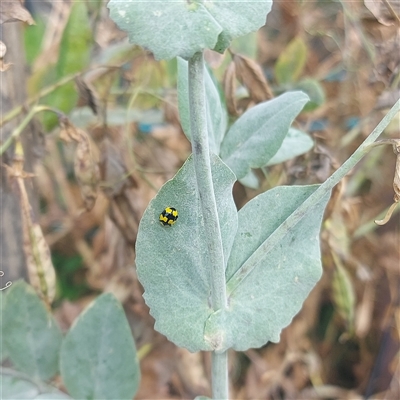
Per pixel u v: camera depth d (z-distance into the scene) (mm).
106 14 192
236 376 247
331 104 216
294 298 112
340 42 204
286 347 243
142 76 208
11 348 139
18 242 170
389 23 139
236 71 159
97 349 134
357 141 216
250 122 128
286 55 210
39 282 146
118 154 190
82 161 163
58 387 159
